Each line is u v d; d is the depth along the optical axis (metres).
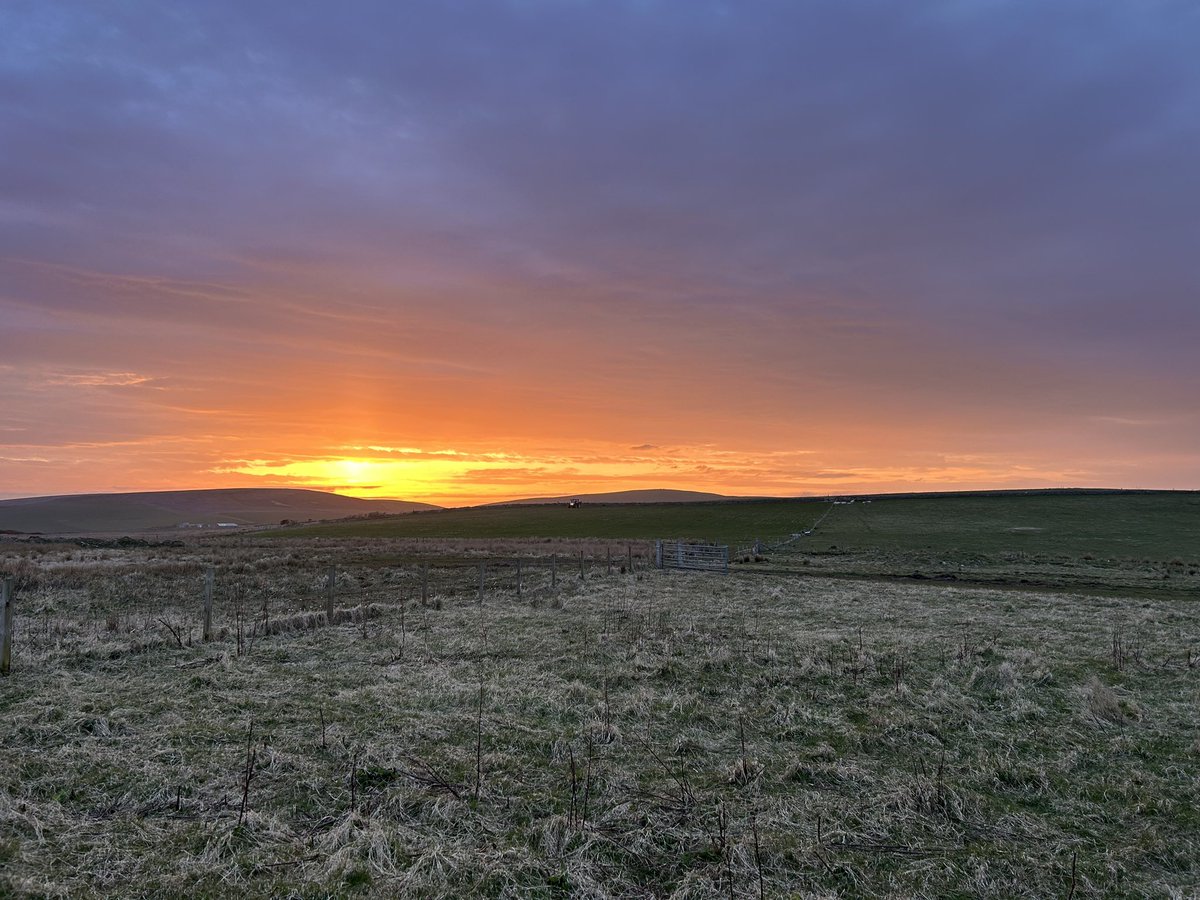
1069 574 35.28
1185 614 21.16
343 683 11.45
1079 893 5.71
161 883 5.35
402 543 57.66
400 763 7.97
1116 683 12.49
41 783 7.00
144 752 8.03
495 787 7.41
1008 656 14.24
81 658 12.56
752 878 5.79
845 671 12.91
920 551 47.94
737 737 9.35
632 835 6.40
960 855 6.29
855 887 5.77
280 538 70.81
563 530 76.94
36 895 5.05
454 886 5.53
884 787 7.73
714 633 16.77
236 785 7.23
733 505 99.25
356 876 5.60
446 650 14.19
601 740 9.02
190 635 14.96
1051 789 7.78
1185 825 6.98
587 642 15.18
